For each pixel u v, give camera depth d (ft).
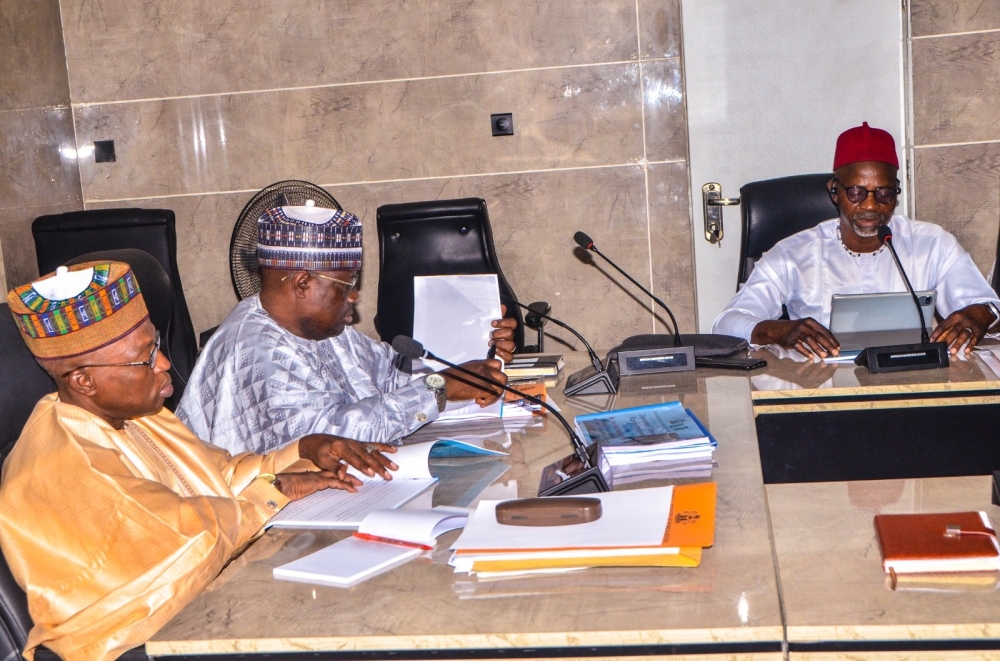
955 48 12.68
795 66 13.07
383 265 12.25
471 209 12.09
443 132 13.99
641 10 13.42
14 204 12.91
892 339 8.02
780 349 8.65
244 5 14.01
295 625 3.56
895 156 9.15
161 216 11.30
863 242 9.62
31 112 13.39
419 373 7.66
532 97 13.78
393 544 4.33
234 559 4.35
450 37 13.78
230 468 5.37
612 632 3.31
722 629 3.27
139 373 4.50
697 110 13.34
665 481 4.95
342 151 14.19
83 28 14.24
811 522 4.26
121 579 4.02
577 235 7.99
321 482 5.27
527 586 3.75
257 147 14.32
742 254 10.89
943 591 3.46
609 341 14.23
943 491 4.57
